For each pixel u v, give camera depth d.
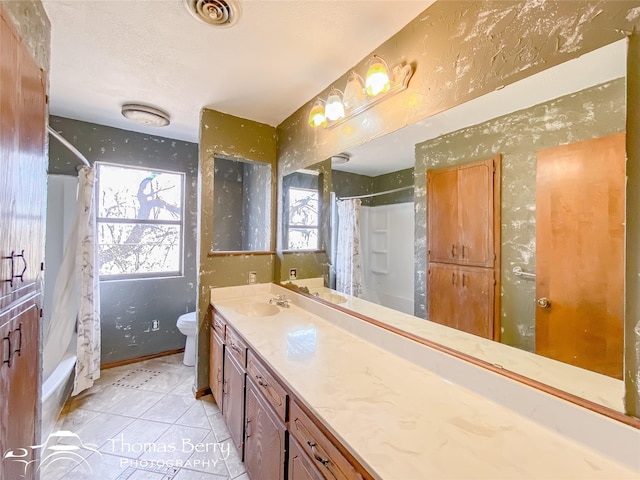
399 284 1.39
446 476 0.67
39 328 1.17
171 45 1.49
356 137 1.62
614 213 0.72
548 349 0.87
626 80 0.68
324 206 1.92
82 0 1.18
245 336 1.55
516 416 0.89
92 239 2.45
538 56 0.85
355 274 1.65
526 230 0.92
